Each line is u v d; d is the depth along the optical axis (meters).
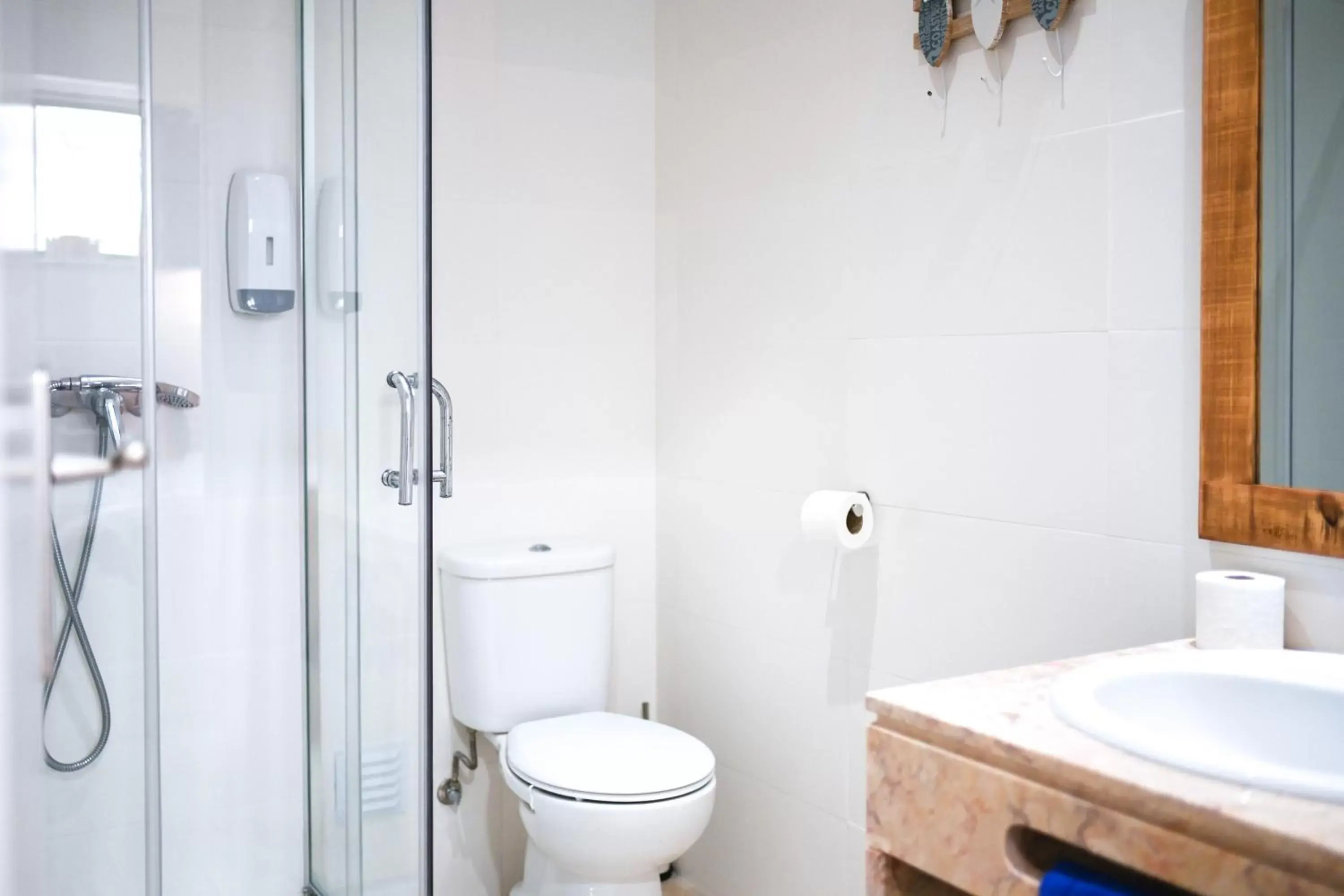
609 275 2.70
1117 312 1.66
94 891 1.42
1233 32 1.46
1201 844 0.91
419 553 1.80
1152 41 1.60
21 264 1.27
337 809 1.95
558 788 2.00
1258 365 1.46
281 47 1.83
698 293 2.61
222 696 1.90
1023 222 1.81
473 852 2.53
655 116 2.75
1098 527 1.69
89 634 1.40
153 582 1.48
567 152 2.63
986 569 1.88
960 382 1.93
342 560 1.92
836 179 2.19
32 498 1.30
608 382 2.71
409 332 1.79
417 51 1.77
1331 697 1.20
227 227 1.80
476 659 2.34
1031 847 1.12
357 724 1.92
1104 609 1.69
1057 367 1.75
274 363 1.89
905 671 2.05
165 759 1.84
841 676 2.21
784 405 2.35
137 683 1.47
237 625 1.91
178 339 1.75
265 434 1.90
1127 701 1.26
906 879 1.26
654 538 2.79
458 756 2.46
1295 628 1.44
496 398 2.55
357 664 1.91
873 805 1.25
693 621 2.66
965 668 1.93
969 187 1.90
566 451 2.65
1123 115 1.64
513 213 2.56
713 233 2.55
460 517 2.51
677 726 2.72
